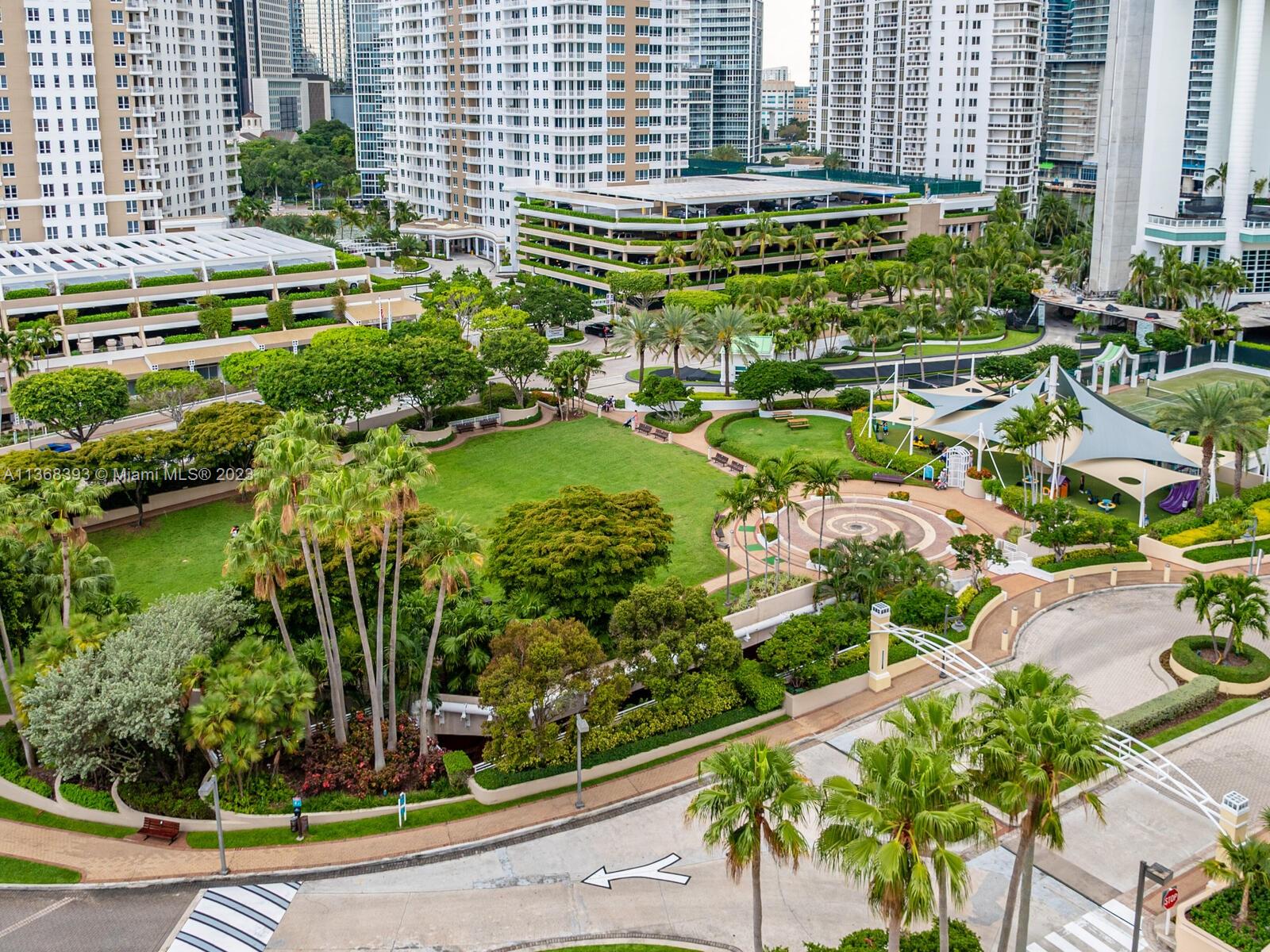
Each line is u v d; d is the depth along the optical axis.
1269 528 97.06
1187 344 158.88
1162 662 76.50
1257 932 47.41
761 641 80.62
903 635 75.06
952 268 182.00
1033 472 105.06
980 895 53.97
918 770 40.03
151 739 59.88
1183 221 190.25
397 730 67.75
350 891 56.12
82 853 59.84
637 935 52.38
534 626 66.06
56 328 146.88
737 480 84.06
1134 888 54.50
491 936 52.59
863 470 112.50
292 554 67.38
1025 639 80.06
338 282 171.62
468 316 174.88
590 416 136.25
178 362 145.12
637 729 66.88
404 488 61.47
